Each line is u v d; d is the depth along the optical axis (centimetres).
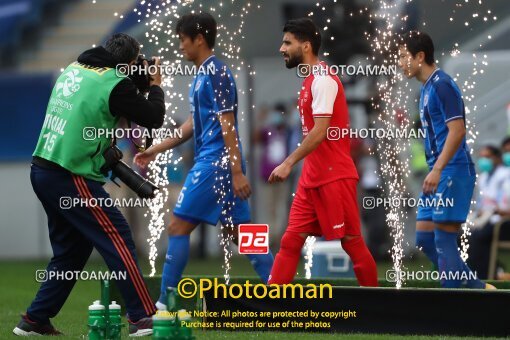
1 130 4147
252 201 4119
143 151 2003
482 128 3441
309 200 1873
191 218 1941
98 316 1520
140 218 3891
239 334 1644
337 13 3070
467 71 3353
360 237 1869
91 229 1661
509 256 4081
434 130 1958
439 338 1602
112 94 1662
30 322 1689
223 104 1927
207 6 3528
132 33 3797
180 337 1395
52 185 1658
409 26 3231
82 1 4988
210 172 1934
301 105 1861
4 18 4856
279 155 4031
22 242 4228
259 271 2033
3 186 4197
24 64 4881
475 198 3045
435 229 1980
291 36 1873
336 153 1850
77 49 4922
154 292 2059
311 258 2384
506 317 1617
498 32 3603
